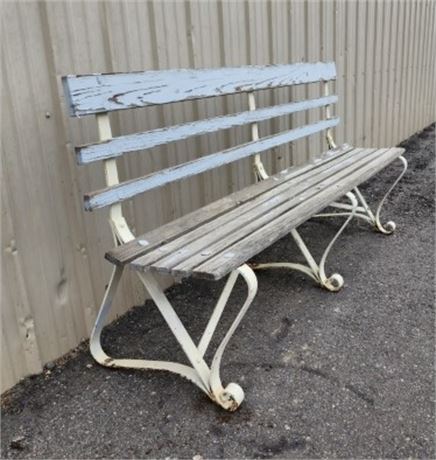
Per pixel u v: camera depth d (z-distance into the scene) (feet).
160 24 7.62
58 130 6.32
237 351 6.73
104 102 5.85
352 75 14.37
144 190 6.34
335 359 6.51
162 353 6.80
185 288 8.62
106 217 7.17
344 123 14.40
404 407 5.65
